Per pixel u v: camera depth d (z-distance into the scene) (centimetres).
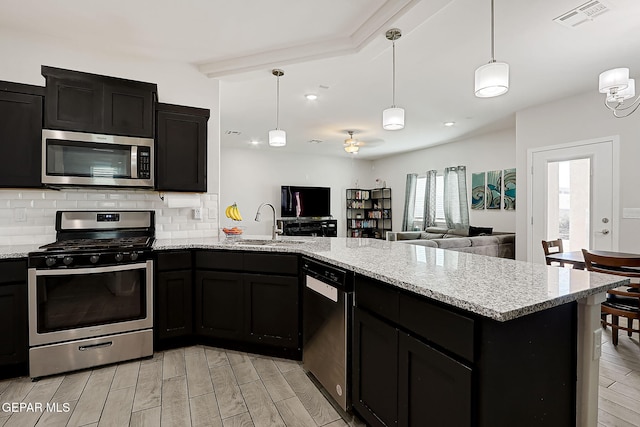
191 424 173
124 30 265
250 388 208
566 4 228
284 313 244
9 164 238
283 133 366
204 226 329
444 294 117
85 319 229
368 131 600
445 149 700
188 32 269
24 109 241
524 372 117
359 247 246
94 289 232
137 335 244
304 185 849
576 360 136
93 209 286
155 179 279
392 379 144
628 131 361
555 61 314
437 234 644
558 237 423
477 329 107
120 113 262
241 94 407
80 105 251
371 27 254
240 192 780
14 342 216
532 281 138
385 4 234
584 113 397
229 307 260
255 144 732
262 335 250
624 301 263
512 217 566
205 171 301
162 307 258
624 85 229
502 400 110
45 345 219
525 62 316
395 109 285
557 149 422
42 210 271
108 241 267
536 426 121
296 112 485
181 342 269
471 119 513
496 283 134
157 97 298
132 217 291
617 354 252
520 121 466
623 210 364
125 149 264
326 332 197
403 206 821
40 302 218
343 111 480
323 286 200
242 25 260
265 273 249
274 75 336
